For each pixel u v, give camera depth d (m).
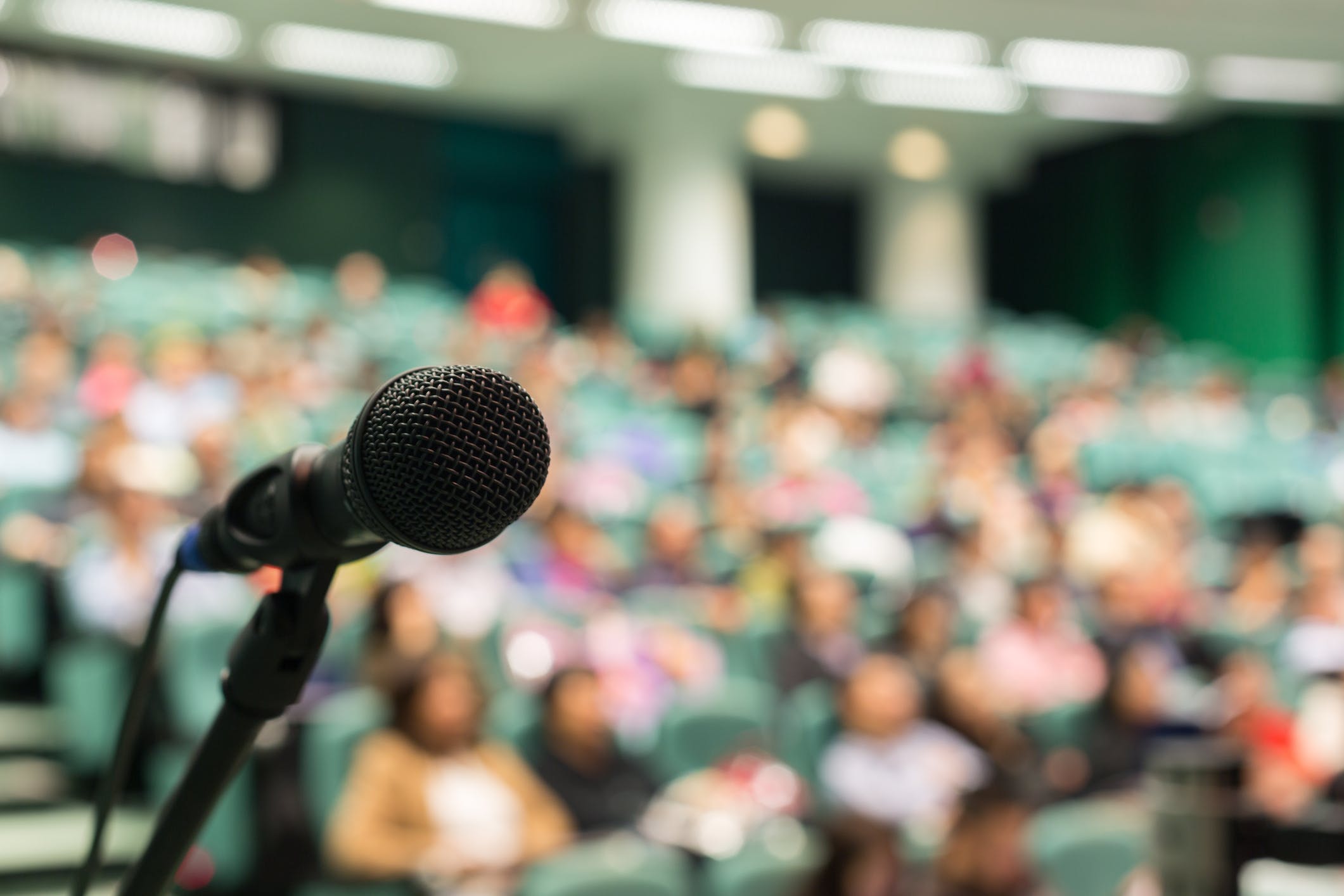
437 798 2.94
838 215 14.78
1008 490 6.88
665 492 6.57
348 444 0.54
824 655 4.32
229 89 11.78
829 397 8.17
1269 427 9.61
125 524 4.11
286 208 12.08
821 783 3.59
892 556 5.81
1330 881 2.06
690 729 3.72
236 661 0.61
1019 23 9.95
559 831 3.09
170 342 6.85
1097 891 2.91
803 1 9.71
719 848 3.01
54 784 3.61
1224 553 6.81
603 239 13.40
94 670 3.56
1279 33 10.10
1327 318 12.14
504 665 4.11
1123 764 3.96
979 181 14.20
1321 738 3.57
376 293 9.59
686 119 12.50
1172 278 13.17
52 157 11.05
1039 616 4.79
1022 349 11.43
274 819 2.83
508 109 12.91
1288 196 12.22
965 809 2.51
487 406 0.54
